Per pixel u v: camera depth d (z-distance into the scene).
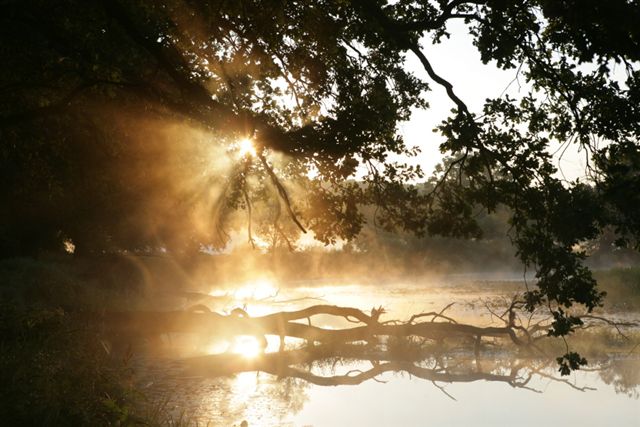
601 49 9.20
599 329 23.53
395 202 13.80
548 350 20.47
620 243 9.32
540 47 10.51
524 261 10.16
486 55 10.34
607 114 9.87
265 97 14.37
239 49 13.25
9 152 18.44
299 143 13.23
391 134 14.26
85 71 13.93
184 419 12.22
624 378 17.00
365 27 11.94
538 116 10.86
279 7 11.99
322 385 16.36
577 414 13.37
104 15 12.51
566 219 9.45
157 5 12.58
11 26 13.70
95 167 22.14
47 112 14.00
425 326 20.61
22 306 19.22
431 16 11.29
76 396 9.16
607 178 9.55
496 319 27.23
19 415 8.46
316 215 14.28
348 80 13.80
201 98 12.81
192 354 19.69
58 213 33.59
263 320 21.28
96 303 23.31
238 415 12.86
